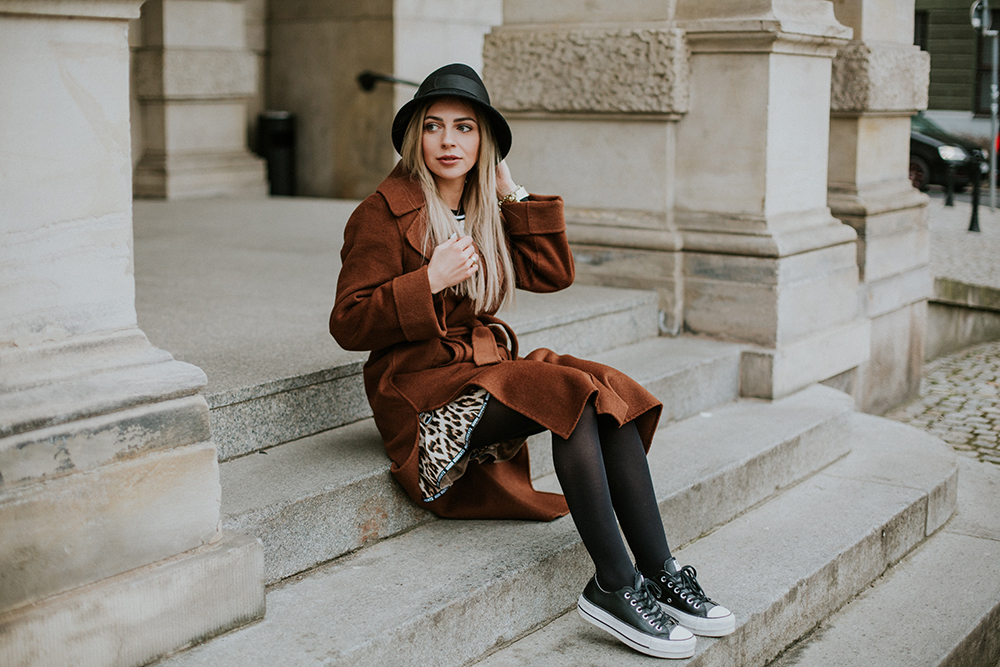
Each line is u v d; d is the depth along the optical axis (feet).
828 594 10.23
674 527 10.36
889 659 9.45
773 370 13.88
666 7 14.53
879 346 18.20
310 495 8.33
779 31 13.53
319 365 10.05
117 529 6.81
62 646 6.50
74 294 6.74
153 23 27.07
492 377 8.44
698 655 8.21
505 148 9.16
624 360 13.37
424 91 8.64
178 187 27.68
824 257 15.14
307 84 30.89
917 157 48.49
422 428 8.74
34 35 6.34
